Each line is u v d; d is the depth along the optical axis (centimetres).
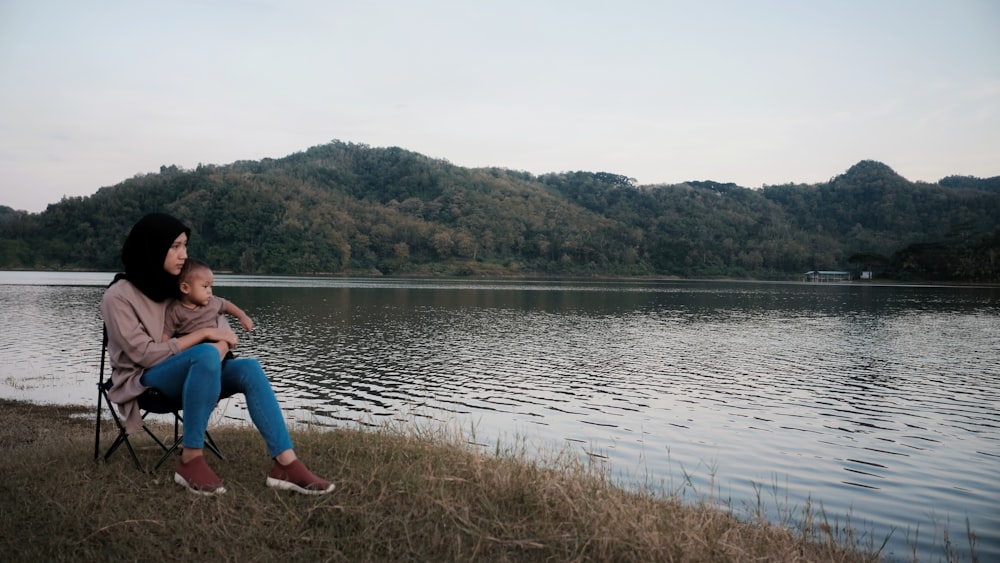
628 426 1417
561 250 17512
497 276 16088
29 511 392
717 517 555
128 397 426
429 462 508
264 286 8369
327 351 2544
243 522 384
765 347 2986
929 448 1266
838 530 755
